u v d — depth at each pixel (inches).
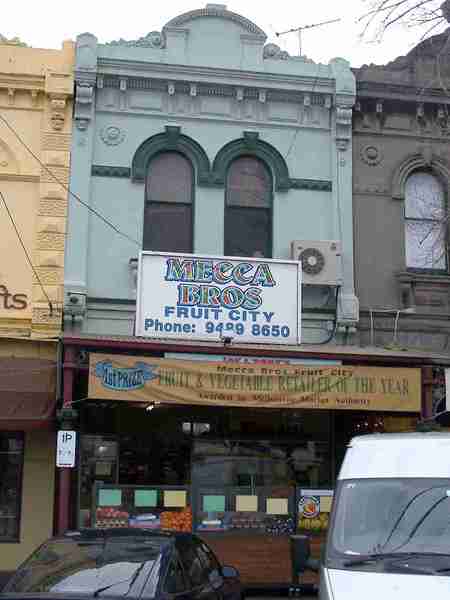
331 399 552.7
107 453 596.4
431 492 287.0
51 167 607.8
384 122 658.2
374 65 665.6
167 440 606.2
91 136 617.3
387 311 628.7
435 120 665.6
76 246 600.7
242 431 615.8
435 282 639.1
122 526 552.1
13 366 556.1
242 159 642.8
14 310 588.1
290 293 584.4
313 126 649.0
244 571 565.3
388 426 626.8
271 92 644.7
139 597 277.9
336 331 618.2
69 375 528.4
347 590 252.7
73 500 579.8
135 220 614.9
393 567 259.4
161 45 636.1
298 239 629.6
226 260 580.7
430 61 665.0
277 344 573.9
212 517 572.4
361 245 638.5
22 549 564.4
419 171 664.4
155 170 630.5
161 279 569.3
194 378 538.6
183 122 634.2
